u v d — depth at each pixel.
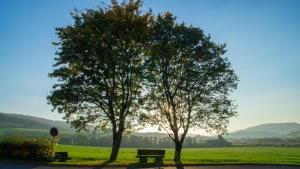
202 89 39.91
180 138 43.16
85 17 38.47
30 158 34.09
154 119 41.06
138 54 39.75
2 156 34.72
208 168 31.34
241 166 34.78
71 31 38.00
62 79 38.56
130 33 37.16
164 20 40.09
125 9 38.78
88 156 51.69
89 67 37.88
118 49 37.28
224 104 40.25
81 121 38.97
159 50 39.00
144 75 38.78
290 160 49.09
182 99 40.75
